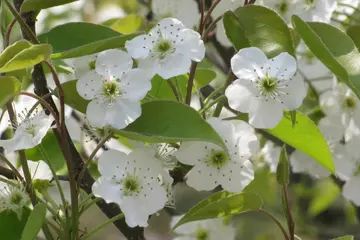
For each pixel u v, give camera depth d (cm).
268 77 37
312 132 41
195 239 47
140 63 38
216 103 42
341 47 38
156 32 38
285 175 38
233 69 37
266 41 39
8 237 38
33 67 40
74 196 38
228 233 47
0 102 36
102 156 37
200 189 39
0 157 40
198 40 38
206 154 38
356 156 49
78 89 37
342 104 49
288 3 45
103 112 37
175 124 36
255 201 38
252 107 37
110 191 37
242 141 39
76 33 42
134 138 36
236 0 48
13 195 39
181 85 44
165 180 38
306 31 37
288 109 37
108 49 38
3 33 43
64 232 38
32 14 41
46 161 40
